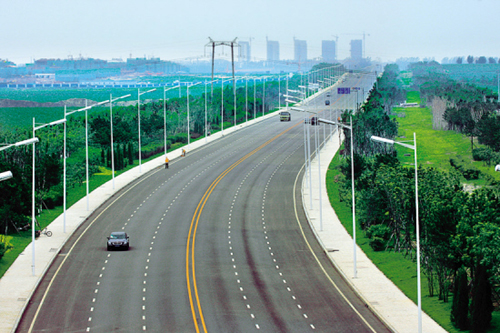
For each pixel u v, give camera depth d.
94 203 147.25
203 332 69.75
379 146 199.38
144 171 187.25
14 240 115.25
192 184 168.12
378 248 108.75
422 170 117.44
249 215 136.75
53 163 146.62
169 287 87.94
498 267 73.12
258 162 199.12
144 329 70.88
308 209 142.12
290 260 103.75
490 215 85.25
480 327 69.75
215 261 102.44
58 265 100.56
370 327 72.19
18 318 74.81
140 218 133.75
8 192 121.25
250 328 71.25
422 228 94.88
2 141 182.50
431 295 83.94
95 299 82.75
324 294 85.44
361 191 126.50
